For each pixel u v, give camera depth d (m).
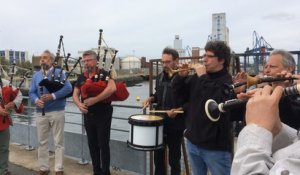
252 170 0.90
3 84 4.51
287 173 0.85
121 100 4.28
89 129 4.37
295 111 1.80
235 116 2.12
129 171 4.71
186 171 3.94
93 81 4.23
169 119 3.79
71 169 5.03
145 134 3.61
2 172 4.43
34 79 4.70
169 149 3.89
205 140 2.80
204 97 2.82
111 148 4.83
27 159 5.54
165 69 3.75
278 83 1.53
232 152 2.76
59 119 4.62
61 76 4.55
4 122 4.38
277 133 1.09
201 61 3.66
